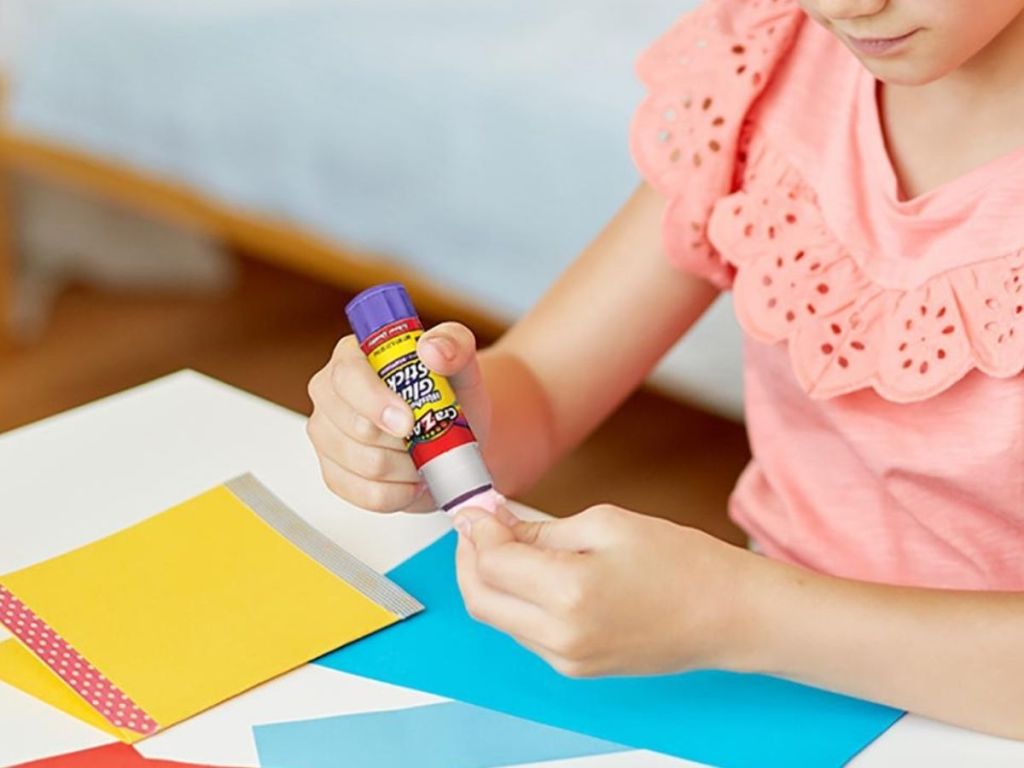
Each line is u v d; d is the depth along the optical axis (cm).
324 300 317
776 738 85
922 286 102
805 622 86
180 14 265
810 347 105
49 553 101
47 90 286
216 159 267
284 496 108
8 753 84
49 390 287
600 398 122
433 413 90
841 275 106
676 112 117
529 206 230
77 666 90
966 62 100
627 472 252
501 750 84
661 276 121
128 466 111
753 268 110
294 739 85
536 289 234
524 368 119
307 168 255
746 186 114
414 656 92
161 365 294
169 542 102
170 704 87
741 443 260
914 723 87
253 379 288
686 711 87
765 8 116
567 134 223
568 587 81
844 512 111
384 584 98
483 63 235
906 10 86
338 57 247
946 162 103
